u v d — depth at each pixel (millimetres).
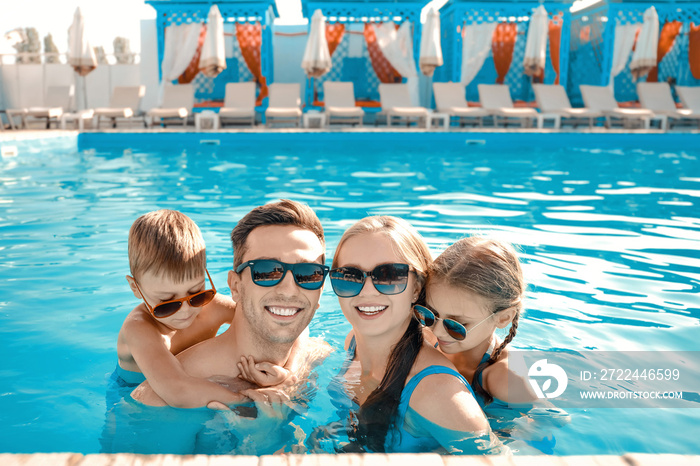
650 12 14625
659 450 1686
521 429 1780
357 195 6363
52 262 3693
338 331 2633
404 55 16031
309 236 1769
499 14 15633
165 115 13555
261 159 9758
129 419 1798
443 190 6746
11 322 2684
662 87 15023
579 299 3057
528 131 12938
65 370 2207
